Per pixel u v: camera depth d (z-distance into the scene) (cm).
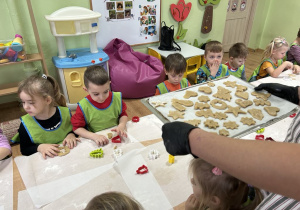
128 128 119
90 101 128
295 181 31
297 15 406
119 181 88
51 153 101
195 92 122
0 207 78
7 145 111
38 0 241
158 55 304
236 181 59
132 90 271
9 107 261
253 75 224
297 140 59
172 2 316
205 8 347
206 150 42
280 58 213
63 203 79
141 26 308
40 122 120
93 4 266
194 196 74
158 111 106
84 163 97
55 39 264
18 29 244
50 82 125
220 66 194
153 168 94
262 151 34
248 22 457
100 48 285
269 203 60
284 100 112
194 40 366
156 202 79
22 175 91
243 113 106
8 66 254
